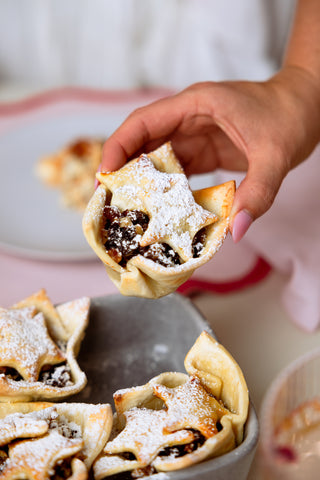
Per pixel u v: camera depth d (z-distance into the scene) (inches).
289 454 15.3
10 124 29.6
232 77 34.1
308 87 19.6
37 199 25.0
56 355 15.7
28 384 14.7
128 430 13.8
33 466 12.9
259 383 18.9
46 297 16.7
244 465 13.4
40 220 24.1
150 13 34.0
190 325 16.6
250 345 20.1
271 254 22.0
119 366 17.2
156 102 19.1
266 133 18.3
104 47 35.4
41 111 30.5
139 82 36.6
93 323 17.1
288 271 22.2
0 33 35.6
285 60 21.3
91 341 17.2
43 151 27.8
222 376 14.9
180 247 14.6
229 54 33.7
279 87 19.4
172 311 16.9
